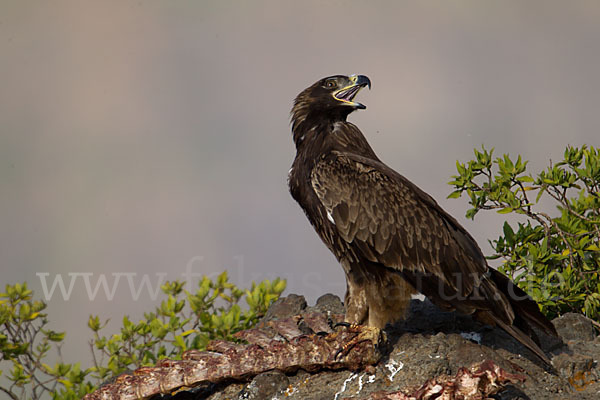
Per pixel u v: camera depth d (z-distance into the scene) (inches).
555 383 411.5
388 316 431.2
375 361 418.3
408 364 417.1
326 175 453.7
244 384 434.0
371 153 484.1
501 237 505.0
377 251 435.2
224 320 547.2
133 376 439.5
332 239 455.2
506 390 399.9
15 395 572.4
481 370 372.5
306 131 486.0
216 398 432.8
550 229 494.9
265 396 418.6
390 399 381.4
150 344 560.7
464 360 415.5
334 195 447.2
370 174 446.0
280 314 512.4
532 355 430.9
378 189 440.8
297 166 476.4
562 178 489.7
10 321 579.8
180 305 574.9
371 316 431.8
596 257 490.6
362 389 410.6
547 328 419.2
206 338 549.0
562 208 498.6
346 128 480.7
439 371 409.7
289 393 420.2
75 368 568.7
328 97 483.2
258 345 433.4
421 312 474.3
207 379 430.6
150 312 581.3
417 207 435.8
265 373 423.2
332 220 446.9
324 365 422.6
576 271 485.4
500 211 496.1
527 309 426.0
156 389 432.5
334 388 417.1
